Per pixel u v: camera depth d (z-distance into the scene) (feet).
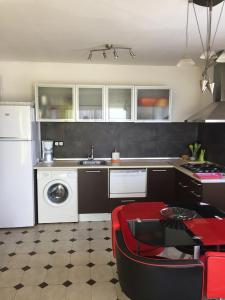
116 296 8.23
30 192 13.12
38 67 14.67
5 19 8.41
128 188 14.03
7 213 13.12
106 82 15.14
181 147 15.98
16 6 7.46
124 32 9.60
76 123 15.34
